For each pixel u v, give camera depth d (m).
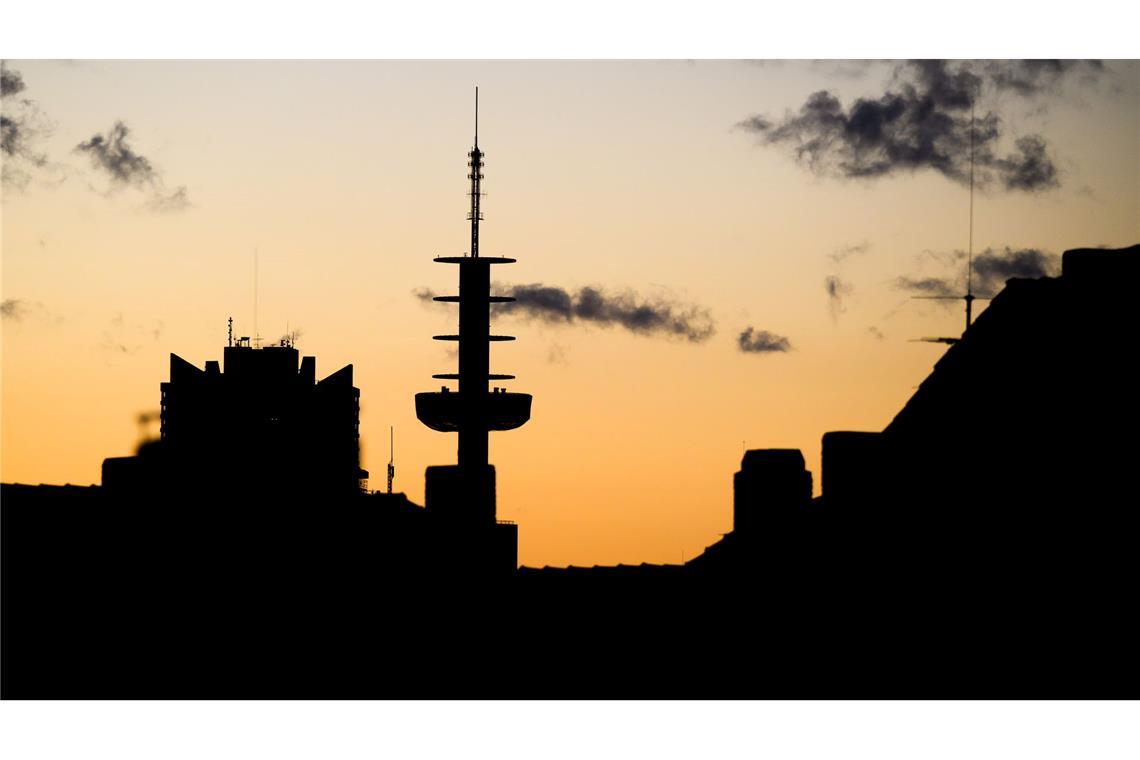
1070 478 107.19
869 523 117.31
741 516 131.38
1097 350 109.88
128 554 148.50
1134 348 108.19
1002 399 113.44
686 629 128.12
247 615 145.50
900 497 116.75
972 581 108.62
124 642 139.38
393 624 145.88
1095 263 113.19
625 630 132.50
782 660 118.00
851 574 115.94
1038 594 105.38
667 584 138.50
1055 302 114.12
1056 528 106.38
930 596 110.25
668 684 124.62
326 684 134.62
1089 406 108.12
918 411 120.00
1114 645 102.00
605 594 140.25
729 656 121.62
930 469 115.75
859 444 122.81
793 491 130.50
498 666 134.38
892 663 110.19
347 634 143.38
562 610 140.25
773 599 120.69
